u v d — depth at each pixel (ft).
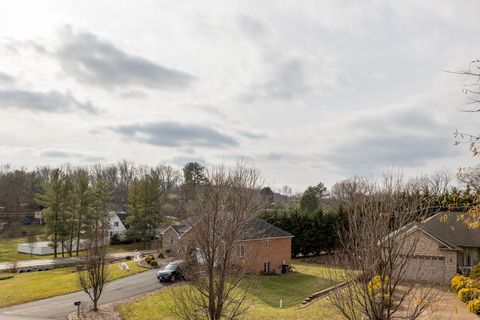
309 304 88.12
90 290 107.45
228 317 61.93
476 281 37.63
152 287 109.70
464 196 31.83
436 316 64.59
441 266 102.27
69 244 220.84
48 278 134.41
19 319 82.43
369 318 39.50
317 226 179.11
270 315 76.84
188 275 58.59
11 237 288.92
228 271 57.00
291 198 347.77
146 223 245.04
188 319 58.03
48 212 210.18
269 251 136.77
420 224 43.16
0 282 133.39
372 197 43.78
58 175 213.87
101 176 371.76
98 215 203.51
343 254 47.01
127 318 81.20
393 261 40.19
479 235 111.65
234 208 57.77
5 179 345.72
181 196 261.65
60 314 86.53
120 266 138.72
